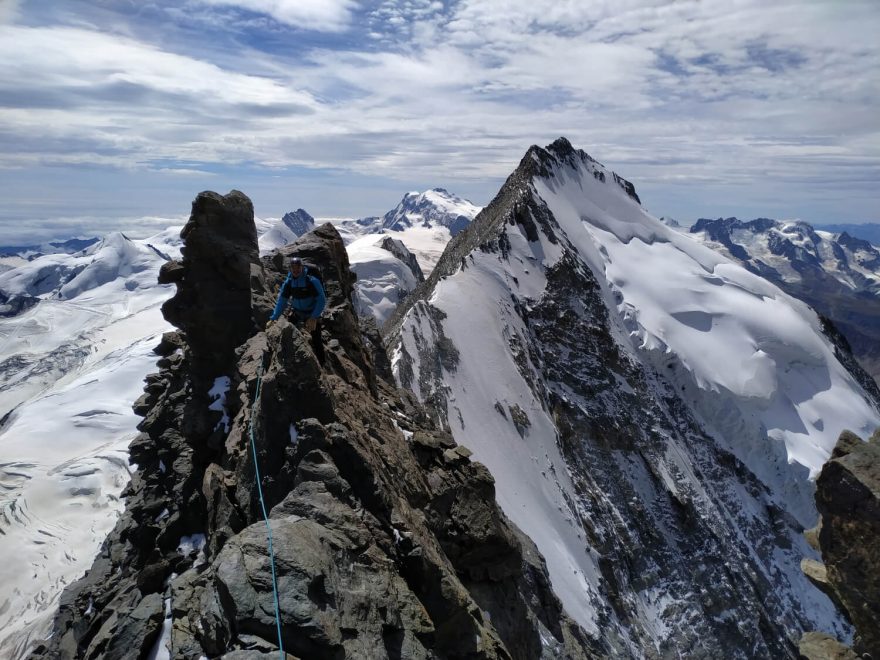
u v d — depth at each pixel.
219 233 26.02
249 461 16.72
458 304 79.06
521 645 22.09
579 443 75.31
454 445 24.55
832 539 16.28
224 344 24.98
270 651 10.58
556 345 85.25
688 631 62.28
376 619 12.23
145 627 14.12
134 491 25.28
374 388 26.84
